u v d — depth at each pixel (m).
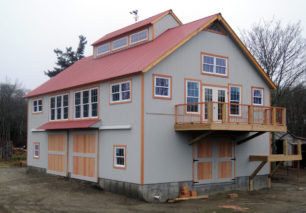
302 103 42.59
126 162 18.14
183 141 18.72
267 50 32.94
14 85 56.12
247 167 21.67
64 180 22.50
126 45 24.31
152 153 17.50
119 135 18.75
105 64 23.19
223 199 18.62
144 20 24.77
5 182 22.69
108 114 19.62
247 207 16.61
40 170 26.44
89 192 19.08
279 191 21.61
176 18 23.81
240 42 21.39
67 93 23.52
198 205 16.81
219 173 20.16
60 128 22.38
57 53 51.16
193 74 19.48
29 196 18.14
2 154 41.34
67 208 15.50
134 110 17.80
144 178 17.14
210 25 20.62
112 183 19.03
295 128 43.38
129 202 16.89
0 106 46.56
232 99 21.20
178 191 18.31
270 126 19.39
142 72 17.22
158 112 17.86
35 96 27.70
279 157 21.23
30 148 28.17
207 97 19.98
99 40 26.84
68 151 23.12
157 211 15.27
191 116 19.06
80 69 26.56
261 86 22.94
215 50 20.67
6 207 15.64
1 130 46.38
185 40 18.81
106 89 19.91
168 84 18.42
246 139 20.91
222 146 20.47
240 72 21.81
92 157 20.75
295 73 32.53
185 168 18.67
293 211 15.91
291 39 32.47
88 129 21.22
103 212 14.86
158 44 20.59
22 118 52.91
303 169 33.69
